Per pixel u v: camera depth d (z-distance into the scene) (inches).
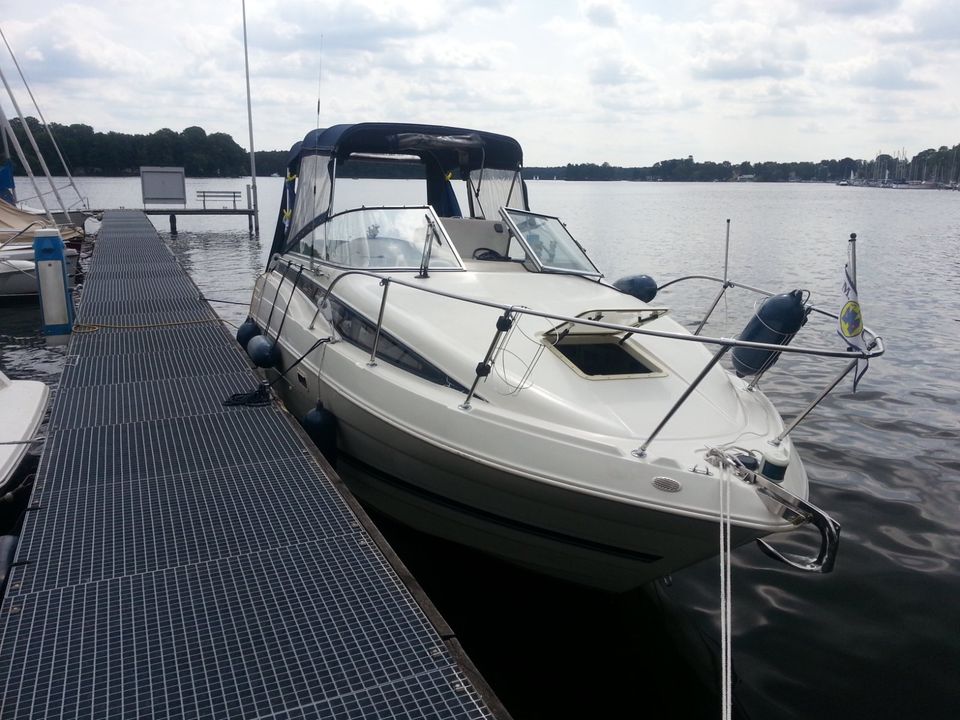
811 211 2079.2
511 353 159.6
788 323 165.9
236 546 131.0
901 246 953.5
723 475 129.6
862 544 190.9
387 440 162.2
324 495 150.7
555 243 227.5
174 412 198.5
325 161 231.3
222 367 244.7
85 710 92.4
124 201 1648.6
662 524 129.6
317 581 121.0
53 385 321.1
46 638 105.6
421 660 103.0
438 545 179.8
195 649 104.1
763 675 144.3
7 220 595.2
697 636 156.9
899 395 311.6
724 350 128.6
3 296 483.5
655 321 189.0
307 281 229.3
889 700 137.0
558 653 150.1
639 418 145.6
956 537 194.4
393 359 171.8
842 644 153.0
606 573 149.3
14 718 90.7
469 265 217.5
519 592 169.0
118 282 428.5
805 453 249.4
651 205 2276.1
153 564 124.6
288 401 232.5
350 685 98.0
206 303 361.7
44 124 876.0
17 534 162.6
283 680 98.5
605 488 130.6
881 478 230.2
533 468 136.8
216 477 158.2
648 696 138.7
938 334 421.7
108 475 158.1
